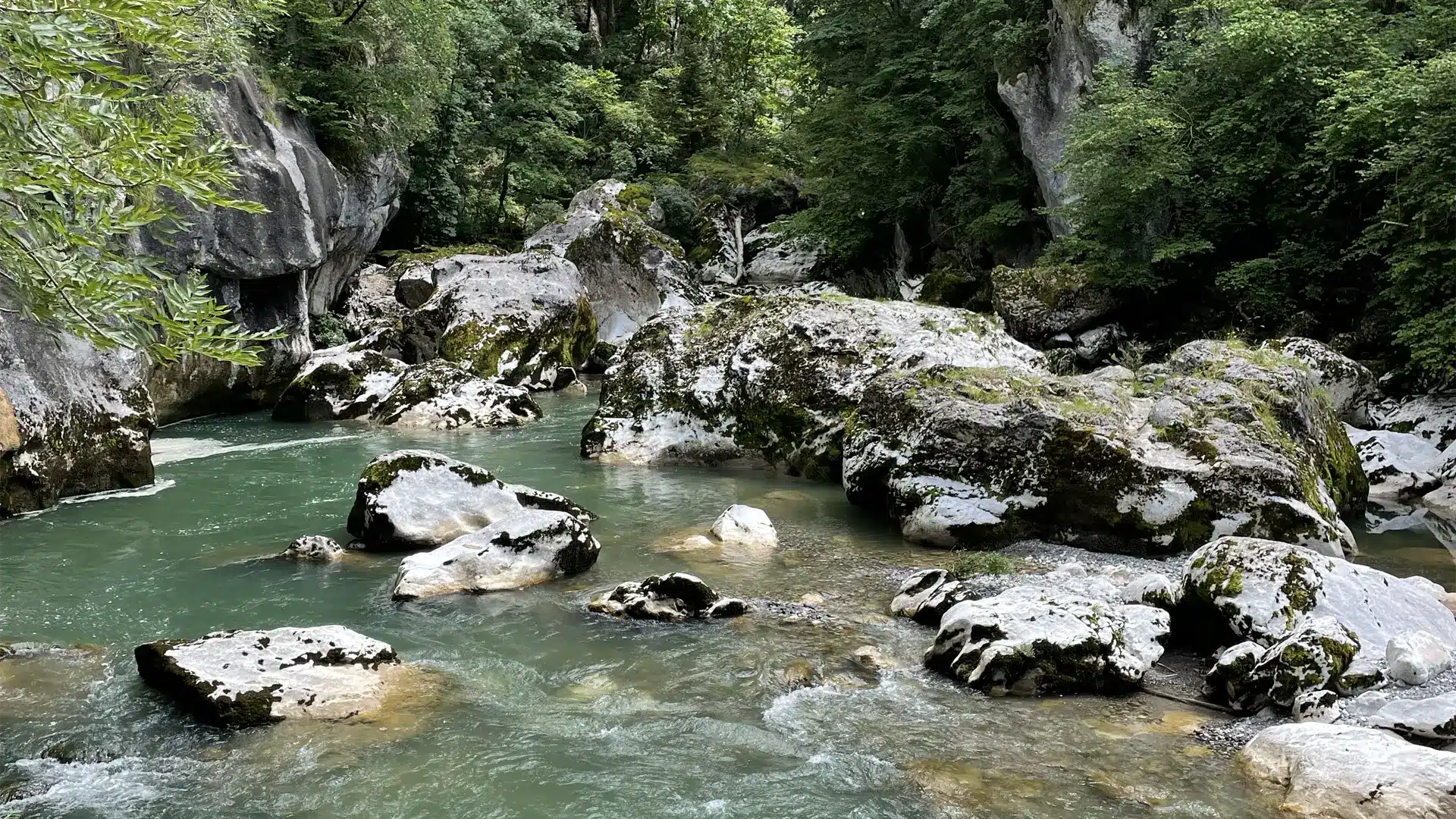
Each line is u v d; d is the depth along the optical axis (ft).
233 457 46.39
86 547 30.89
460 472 32.04
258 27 67.51
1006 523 31.24
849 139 104.73
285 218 63.00
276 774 16.55
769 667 21.29
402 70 80.18
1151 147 65.98
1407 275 48.88
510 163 122.42
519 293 76.02
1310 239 62.69
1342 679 18.89
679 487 40.47
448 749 17.47
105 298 11.82
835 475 41.96
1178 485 29.58
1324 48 60.70
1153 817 15.12
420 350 75.77
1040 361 45.91
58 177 11.41
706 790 16.12
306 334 69.00
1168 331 74.43
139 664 20.24
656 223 119.75
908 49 101.55
